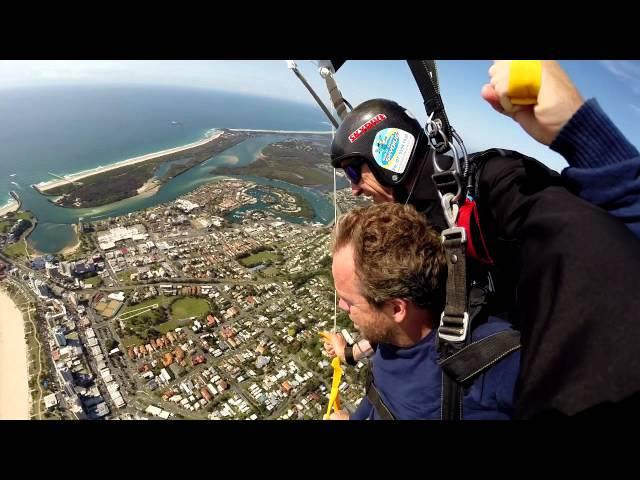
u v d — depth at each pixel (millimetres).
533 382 361
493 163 568
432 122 615
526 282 415
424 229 644
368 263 619
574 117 367
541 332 366
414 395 652
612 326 325
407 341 680
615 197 364
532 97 384
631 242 353
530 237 429
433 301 641
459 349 574
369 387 796
